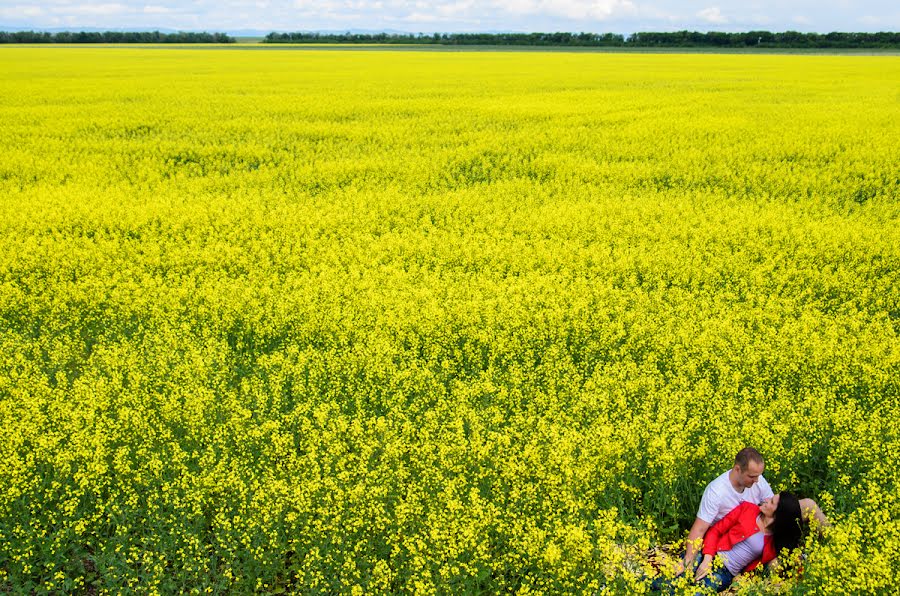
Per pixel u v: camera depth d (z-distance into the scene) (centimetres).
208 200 1841
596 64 7038
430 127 2919
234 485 687
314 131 2786
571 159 2288
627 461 738
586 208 1741
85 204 1734
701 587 575
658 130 2762
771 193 1944
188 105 3516
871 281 1271
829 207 1770
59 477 719
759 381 905
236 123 2948
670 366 962
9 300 1174
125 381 934
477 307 1120
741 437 760
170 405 809
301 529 665
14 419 805
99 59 7781
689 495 717
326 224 1627
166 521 654
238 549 649
